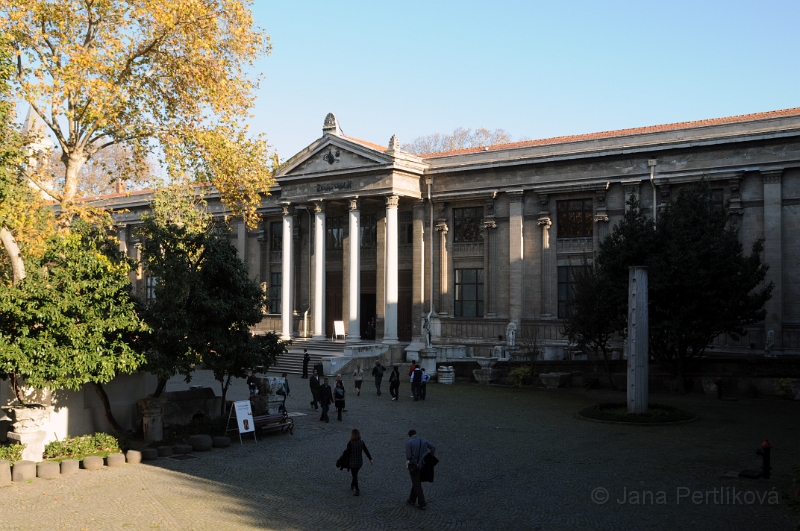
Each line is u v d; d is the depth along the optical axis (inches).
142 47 1082.1
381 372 1355.8
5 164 834.8
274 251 2208.4
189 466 776.3
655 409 1061.8
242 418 898.7
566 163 1648.6
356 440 666.2
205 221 1675.7
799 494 482.9
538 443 884.0
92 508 616.1
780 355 1384.1
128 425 949.2
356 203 1841.8
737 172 1446.9
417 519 587.2
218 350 918.4
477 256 1793.8
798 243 1397.6
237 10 1113.4
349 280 1844.2
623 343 1549.0
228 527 566.3
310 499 647.8
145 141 1162.0
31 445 770.2
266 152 1227.2
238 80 1153.4
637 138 1568.7
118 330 834.8
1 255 1066.1
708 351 1477.6
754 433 924.6
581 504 624.4
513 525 570.3
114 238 977.5
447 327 1807.3
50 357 768.3
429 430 982.4
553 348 1567.4
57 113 975.0
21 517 590.9
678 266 1193.4
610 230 1598.2
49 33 1020.5
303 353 1768.0
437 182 1839.3
